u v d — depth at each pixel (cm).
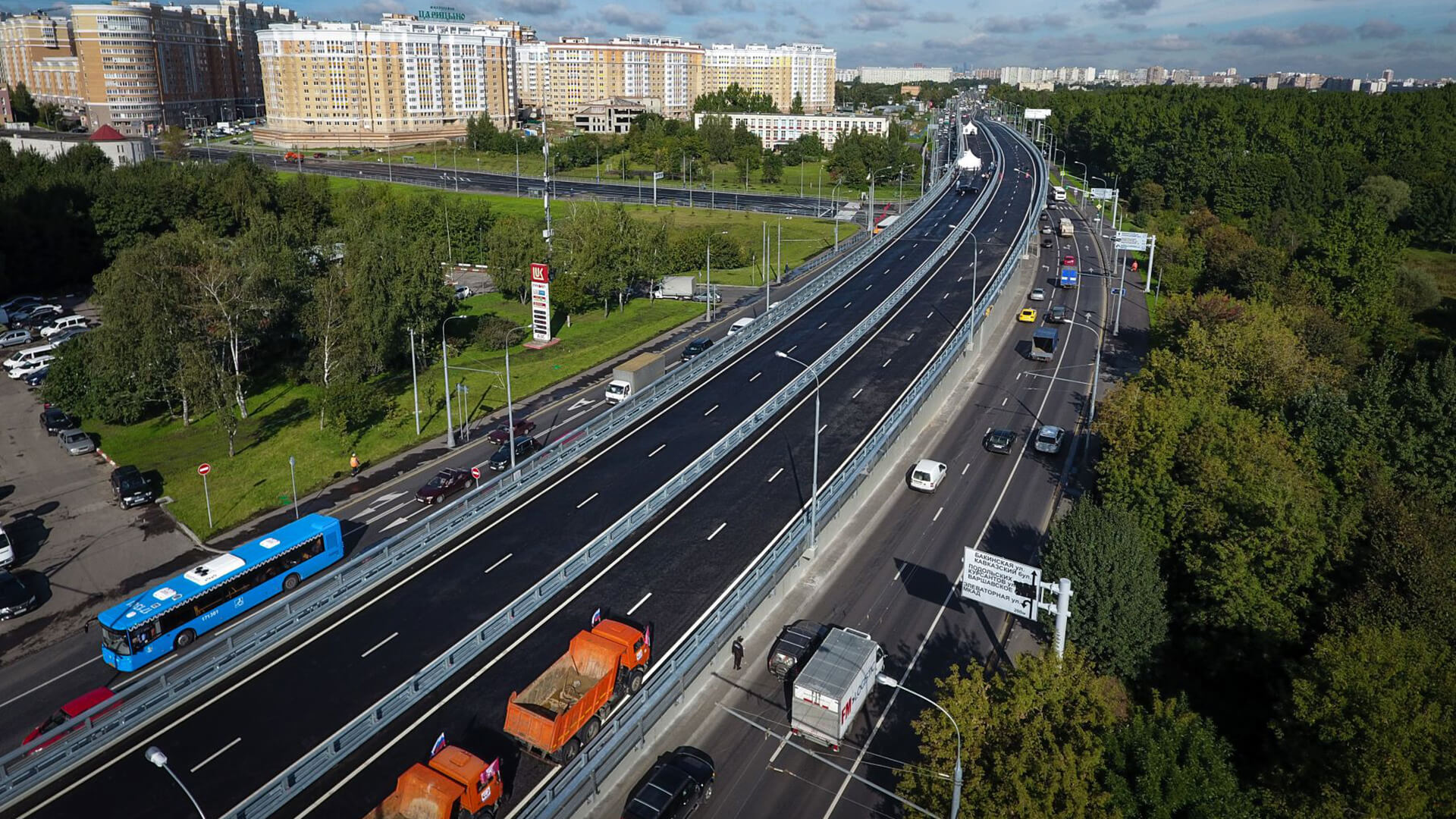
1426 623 4534
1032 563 5719
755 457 6906
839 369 8919
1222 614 4991
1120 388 7169
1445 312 12750
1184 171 19250
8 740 4203
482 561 5369
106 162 15950
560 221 14900
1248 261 11775
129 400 8238
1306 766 3762
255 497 6750
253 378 9444
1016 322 11394
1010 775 3191
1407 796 3325
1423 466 6122
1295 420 6788
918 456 7412
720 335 10744
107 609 5247
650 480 6475
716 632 4503
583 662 4072
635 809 3466
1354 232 11625
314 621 4741
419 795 3266
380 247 9375
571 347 10438
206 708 4059
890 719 4319
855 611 5191
